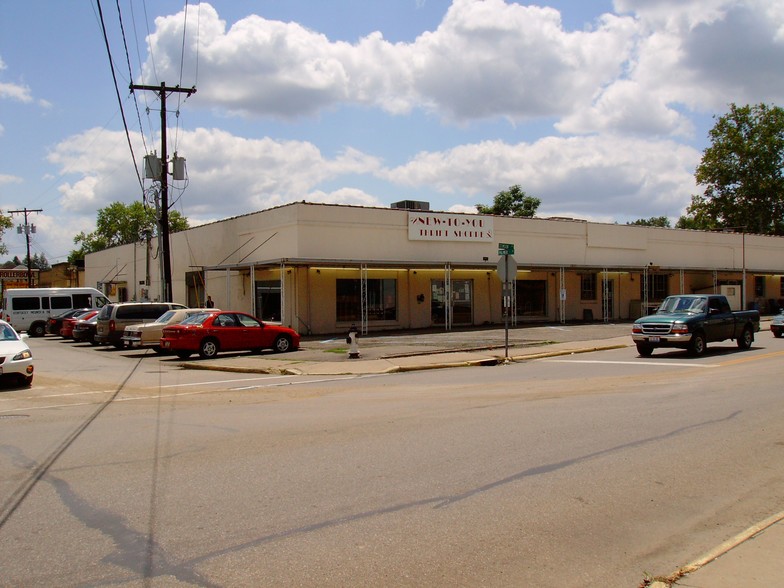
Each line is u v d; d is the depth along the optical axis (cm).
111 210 8519
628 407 1045
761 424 905
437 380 1491
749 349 2055
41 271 7650
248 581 427
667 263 3975
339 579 429
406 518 543
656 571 445
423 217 2986
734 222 5869
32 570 446
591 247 3634
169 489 626
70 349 2584
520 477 660
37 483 651
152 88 2762
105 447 809
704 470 684
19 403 1201
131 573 440
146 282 4159
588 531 516
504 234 3275
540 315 3456
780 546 473
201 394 1305
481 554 471
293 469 693
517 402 1117
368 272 2892
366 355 2012
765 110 5634
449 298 2981
